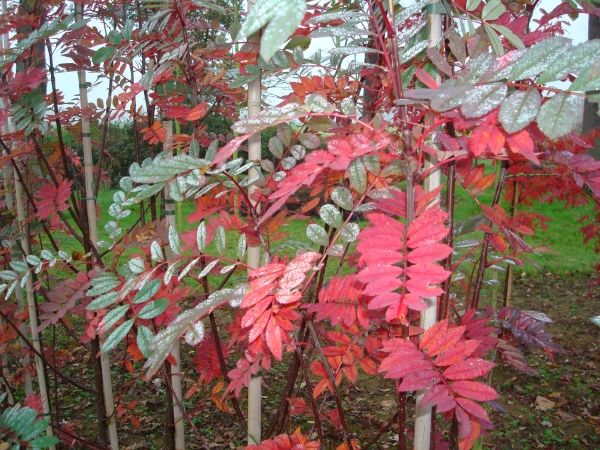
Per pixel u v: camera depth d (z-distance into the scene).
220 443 2.53
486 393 0.65
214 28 1.56
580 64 0.52
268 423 2.71
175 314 1.28
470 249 1.24
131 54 1.41
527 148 0.56
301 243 1.37
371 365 1.09
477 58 0.63
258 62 1.10
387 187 0.93
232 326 1.28
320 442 1.13
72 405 2.92
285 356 3.49
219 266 1.33
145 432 2.68
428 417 0.96
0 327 2.03
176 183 0.86
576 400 3.18
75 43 1.58
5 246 2.18
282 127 1.10
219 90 1.71
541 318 1.53
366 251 0.67
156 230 1.61
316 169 0.68
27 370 2.14
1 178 2.09
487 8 0.87
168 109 1.59
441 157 0.83
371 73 1.38
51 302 1.42
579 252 5.88
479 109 0.53
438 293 0.59
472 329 1.08
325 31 0.80
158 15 1.32
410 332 0.92
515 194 2.13
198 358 1.55
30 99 1.55
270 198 0.67
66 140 2.89
